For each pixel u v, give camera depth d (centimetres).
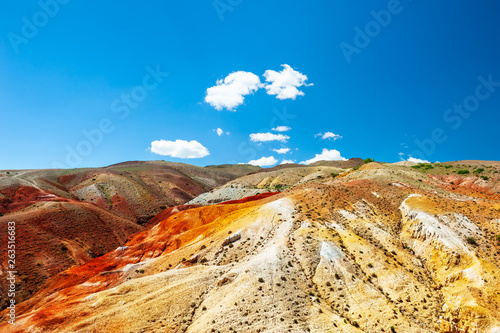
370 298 4284
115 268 6662
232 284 4553
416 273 4897
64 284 6188
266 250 5416
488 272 4447
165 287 4731
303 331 3659
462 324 3897
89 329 3844
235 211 7994
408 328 3759
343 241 5666
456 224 5588
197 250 6141
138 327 3891
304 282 4675
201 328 3756
